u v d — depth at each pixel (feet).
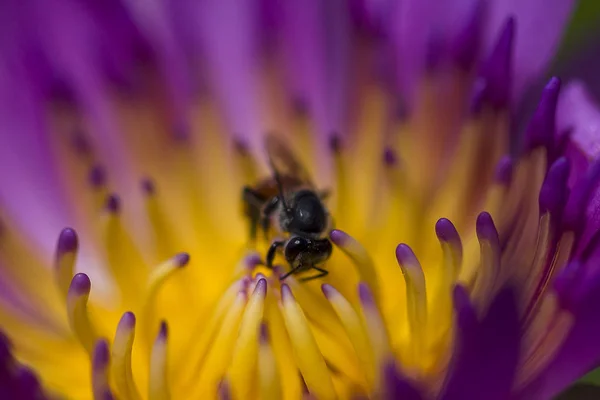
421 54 0.47
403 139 0.46
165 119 0.47
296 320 0.41
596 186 0.41
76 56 0.47
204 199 0.47
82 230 0.46
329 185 0.48
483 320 0.37
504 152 0.45
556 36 0.45
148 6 0.48
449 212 0.45
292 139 0.48
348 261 0.43
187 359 0.42
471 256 0.43
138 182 0.47
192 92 0.48
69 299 0.42
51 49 0.47
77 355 0.43
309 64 0.48
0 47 0.47
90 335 0.42
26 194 0.47
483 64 0.44
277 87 0.48
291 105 0.48
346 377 0.42
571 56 0.46
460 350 0.38
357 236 0.45
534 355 0.40
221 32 0.48
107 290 0.45
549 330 0.40
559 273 0.40
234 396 0.41
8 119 0.47
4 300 0.44
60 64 0.47
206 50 0.48
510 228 0.42
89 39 0.47
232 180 0.47
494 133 0.45
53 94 0.47
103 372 0.40
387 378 0.38
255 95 0.48
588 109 0.44
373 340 0.41
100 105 0.48
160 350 0.41
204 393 0.42
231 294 0.42
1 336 0.39
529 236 0.42
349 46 0.47
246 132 0.48
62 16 0.47
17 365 0.39
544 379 0.39
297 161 0.46
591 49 0.46
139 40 0.47
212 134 0.48
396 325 0.43
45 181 0.47
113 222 0.44
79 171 0.47
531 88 0.46
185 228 0.47
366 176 0.47
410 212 0.45
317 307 0.42
